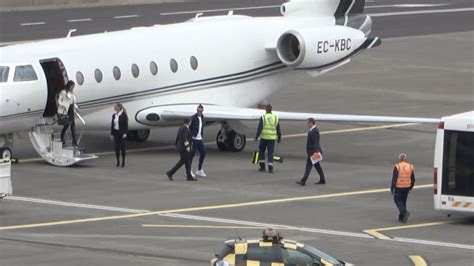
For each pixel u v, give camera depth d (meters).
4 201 126.12
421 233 113.94
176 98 157.75
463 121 117.69
